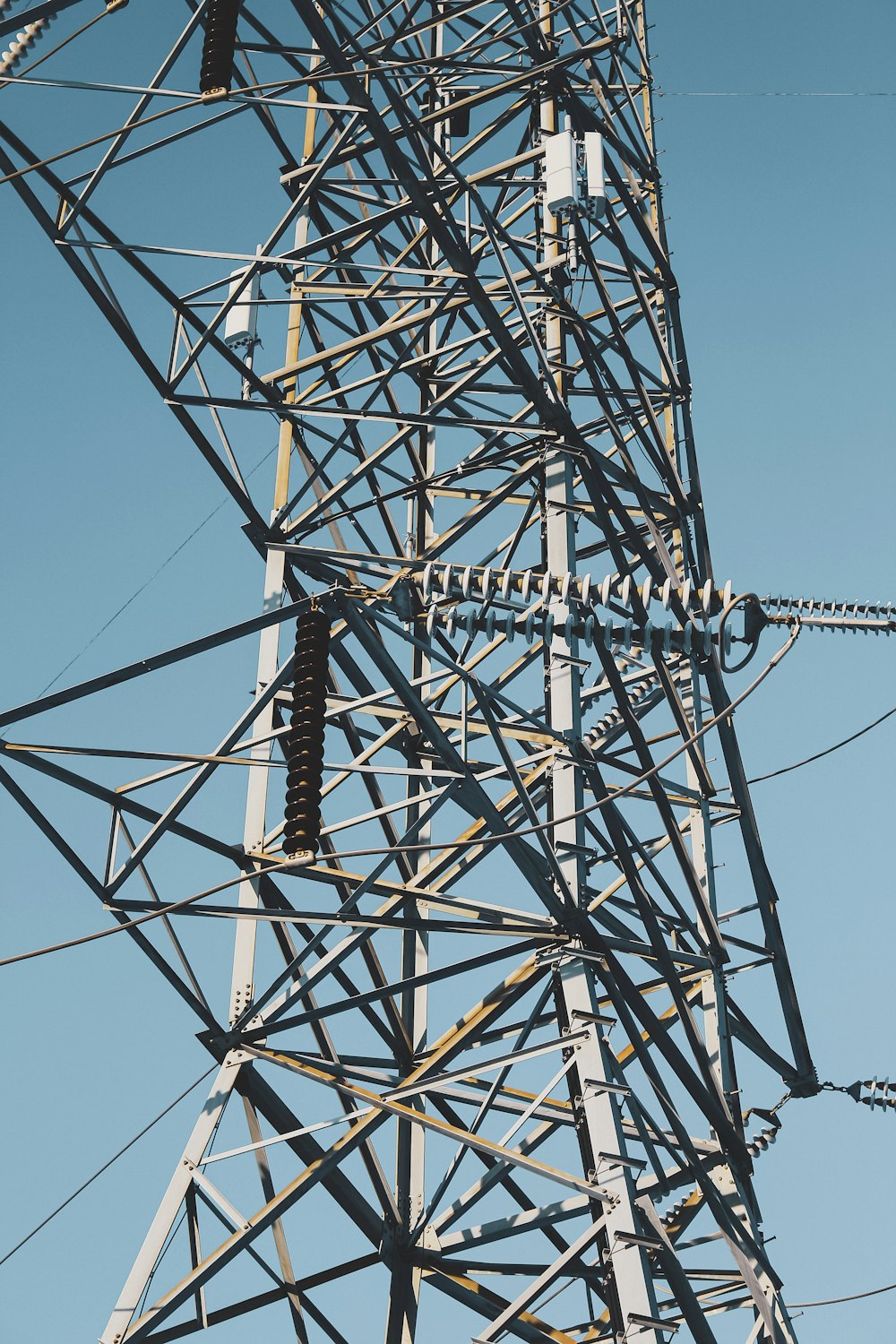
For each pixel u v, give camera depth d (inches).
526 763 863.1
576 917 794.8
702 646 674.2
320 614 725.3
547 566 881.5
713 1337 747.4
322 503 901.2
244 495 879.1
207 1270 741.3
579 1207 779.4
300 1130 779.4
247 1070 801.6
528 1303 716.7
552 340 994.1
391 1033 908.0
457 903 829.8
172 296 847.1
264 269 888.3
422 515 1027.3
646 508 903.7
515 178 1003.3
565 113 1002.1
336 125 871.7
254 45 795.4
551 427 882.1
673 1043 827.4
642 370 1069.8
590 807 693.3
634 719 853.2
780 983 1006.4
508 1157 743.1
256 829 848.9
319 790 703.1
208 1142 766.5
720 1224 818.2
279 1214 759.7
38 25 719.7
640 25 1199.6
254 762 778.2
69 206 784.3
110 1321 718.5
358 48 745.6
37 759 759.1
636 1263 705.0
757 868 992.9
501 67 897.5
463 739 770.2
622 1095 747.4
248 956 823.7
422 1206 870.4
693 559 1006.4
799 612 673.0
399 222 1083.3
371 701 808.9
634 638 688.4
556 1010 839.7
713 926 916.6
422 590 766.5
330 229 1037.2
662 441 967.0
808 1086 1009.5
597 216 909.2
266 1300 812.6
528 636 708.0
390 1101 787.4
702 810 971.9
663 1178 853.2
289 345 970.1
